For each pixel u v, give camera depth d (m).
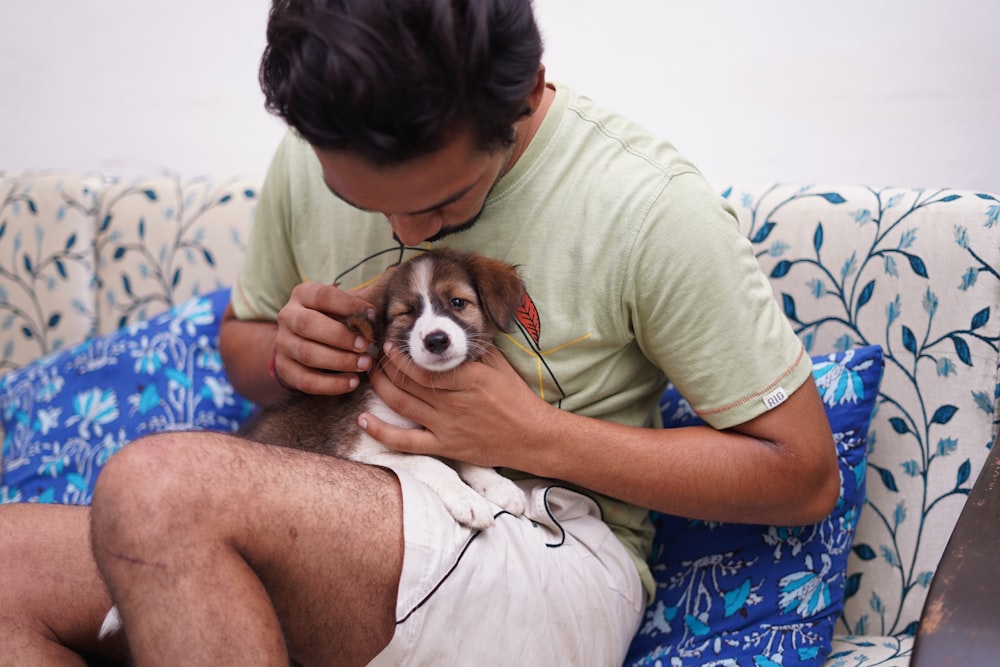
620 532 1.61
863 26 2.10
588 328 1.46
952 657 0.97
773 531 1.62
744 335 1.41
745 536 1.64
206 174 2.78
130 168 2.85
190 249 2.38
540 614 1.35
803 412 1.45
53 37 2.81
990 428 1.67
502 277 1.49
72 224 2.46
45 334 2.51
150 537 1.10
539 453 1.43
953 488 1.68
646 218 1.40
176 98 2.74
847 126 2.16
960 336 1.70
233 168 2.74
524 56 1.16
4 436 2.31
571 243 1.45
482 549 1.33
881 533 1.74
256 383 1.84
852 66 2.13
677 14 2.26
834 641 1.68
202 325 2.21
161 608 1.10
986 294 1.67
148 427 2.12
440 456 1.53
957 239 1.70
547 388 1.52
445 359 1.44
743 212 1.92
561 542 1.45
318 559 1.21
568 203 1.46
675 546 1.71
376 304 1.62
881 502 1.75
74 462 2.12
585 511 1.54
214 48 2.67
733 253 1.43
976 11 1.99
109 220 2.46
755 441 1.45
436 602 1.26
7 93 2.90
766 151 2.25
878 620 1.72
